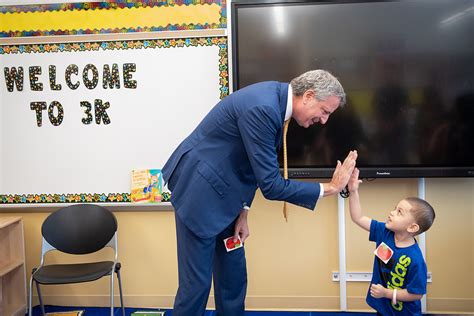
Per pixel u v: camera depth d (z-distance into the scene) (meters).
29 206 2.72
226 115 1.76
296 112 1.73
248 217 2.69
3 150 2.71
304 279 2.69
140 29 2.59
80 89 2.64
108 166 2.67
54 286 2.82
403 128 2.41
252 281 2.72
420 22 2.35
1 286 2.63
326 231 2.66
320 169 2.46
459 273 2.60
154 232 2.74
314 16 2.40
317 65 2.43
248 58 2.46
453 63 2.36
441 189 2.57
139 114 2.63
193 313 1.92
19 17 2.64
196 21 2.55
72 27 2.62
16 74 2.66
